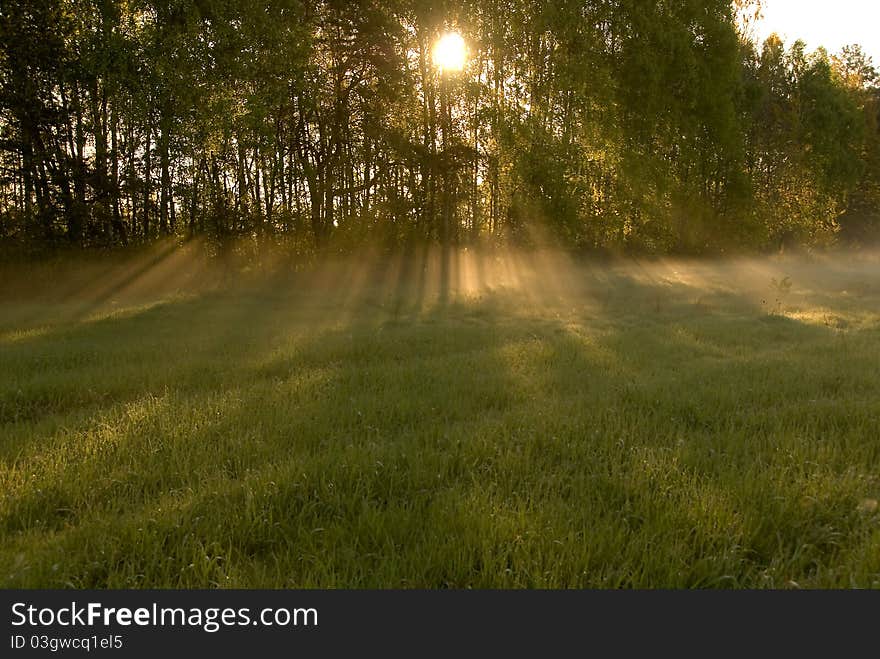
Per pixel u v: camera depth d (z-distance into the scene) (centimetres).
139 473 422
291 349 951
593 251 3052
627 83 3281
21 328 1219
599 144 3152
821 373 750
